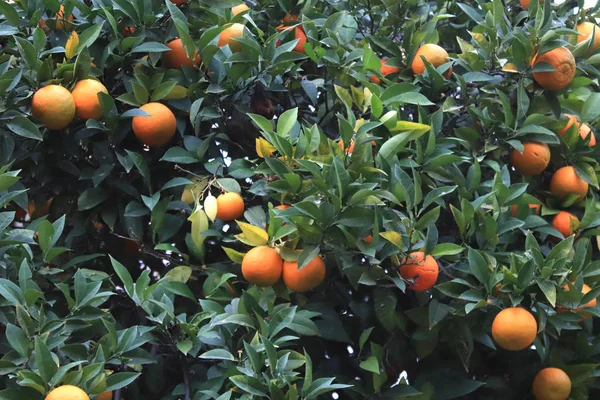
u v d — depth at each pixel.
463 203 3.10
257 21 3.46
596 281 3.15
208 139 3.26
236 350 3.11
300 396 2.97
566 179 3.34
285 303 3.13
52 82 3.14
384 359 3.22
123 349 2.96
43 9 3.25
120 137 3.23
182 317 3.07
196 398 3.05
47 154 3.24
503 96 3.24
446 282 3.08
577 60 3.38
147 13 3.26
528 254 3.06
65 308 3.21
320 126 3.40
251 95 3.32
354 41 3.43
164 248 3.21
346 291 3.30
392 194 3.01
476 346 3.33
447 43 3.60
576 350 3.24
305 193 3.04
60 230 3.09
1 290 2.89
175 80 3.25
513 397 3.27
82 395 2.80
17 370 2.88
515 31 3.22
